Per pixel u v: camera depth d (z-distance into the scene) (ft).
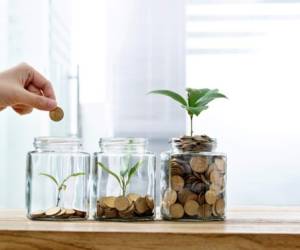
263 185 5.39
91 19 5.54
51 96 3.06
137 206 2.78
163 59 5.47
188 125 5.42
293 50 5.36
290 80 5.37
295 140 5.35
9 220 2.81
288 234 2.27
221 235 2.28
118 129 5.49
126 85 5.50
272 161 5.39
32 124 5.49
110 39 5.52
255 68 5.40
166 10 5.47
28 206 2.85
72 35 5.53
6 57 5.50
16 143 5.48
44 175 2.86
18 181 5.47
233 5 5.42
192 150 2.82
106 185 2.82
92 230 2.34
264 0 5.39
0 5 5.48
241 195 5.41
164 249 2.29
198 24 5.45
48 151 2.87
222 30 5.43
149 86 5.48
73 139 2.90
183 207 2.78
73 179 2.87
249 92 5.39
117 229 2.38
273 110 5.37
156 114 5.45
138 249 2.30
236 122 5.39
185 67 5.44
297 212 3.15
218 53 5.42
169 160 2.83
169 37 5.46
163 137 5.44
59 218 2.80
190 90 2.98
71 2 5.54
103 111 5.51
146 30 5.49
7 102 2.83
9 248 2.35
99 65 5.52
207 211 2.77
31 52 5.51
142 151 2.86
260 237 2.27
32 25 5.52
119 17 5.51
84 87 5.53
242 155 5.40
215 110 5.41
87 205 2.90
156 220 2.83
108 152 2.84
